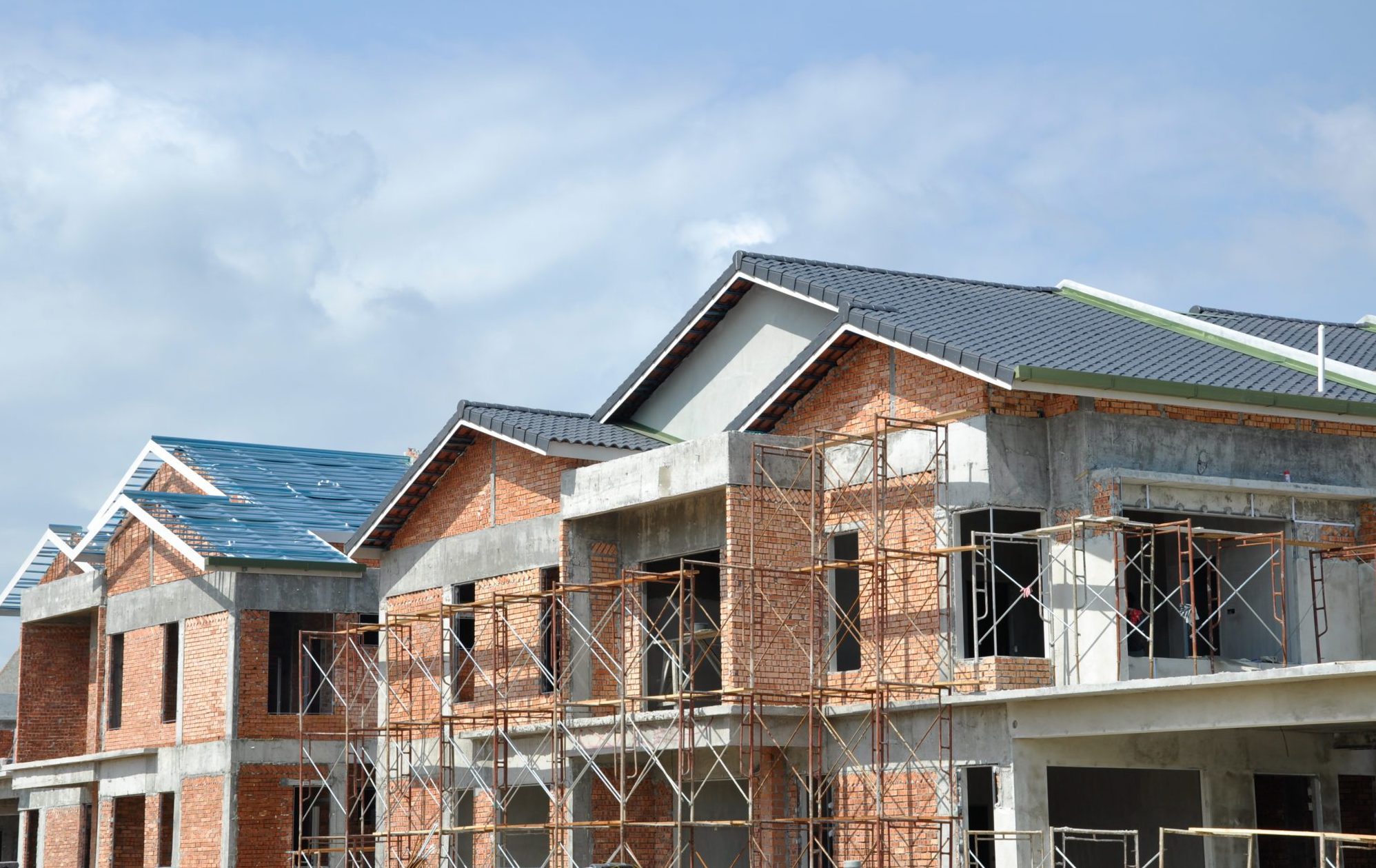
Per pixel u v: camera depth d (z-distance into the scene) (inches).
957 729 973.2
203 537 1496.1
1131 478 976.9
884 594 989.8
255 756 1453.0
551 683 1206.3
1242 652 1023.0
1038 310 1160.2
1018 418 999.0
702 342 1264.8
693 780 1067.9
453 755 1169.4
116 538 1654.8
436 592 1341.0
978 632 1000.9
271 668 1485.0
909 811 989.2
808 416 1109.1
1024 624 1005.2
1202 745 991.0
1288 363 1091.3
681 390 1282.0
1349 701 821.2
